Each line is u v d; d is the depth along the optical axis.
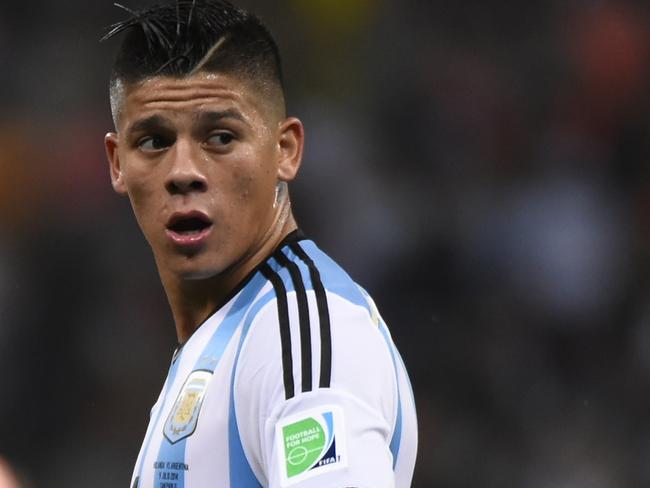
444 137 37.69
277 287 9.09
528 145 37.75
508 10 40.09
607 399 32.62
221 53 9.20
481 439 31.64
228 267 9.33
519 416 32.16
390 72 39.34
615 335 33.66
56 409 33.66
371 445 8.15
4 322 34.12
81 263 35.25
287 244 9.57
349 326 8.68
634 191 36.66
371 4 40.28
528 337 33.47
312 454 8.09
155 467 9.10
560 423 32.19
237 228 9.23
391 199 34.97
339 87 39.28
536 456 31.62
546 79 39.03
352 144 36.44
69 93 38.94
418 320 33.34
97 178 36.84
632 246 35.06
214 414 8.83
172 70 9.14
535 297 33.88
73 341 34.31
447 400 32.25
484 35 39.97
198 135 9.15
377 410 8.37
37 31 39.72
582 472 31.39
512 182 36.62
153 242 9.36
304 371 8.37
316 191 34.72
